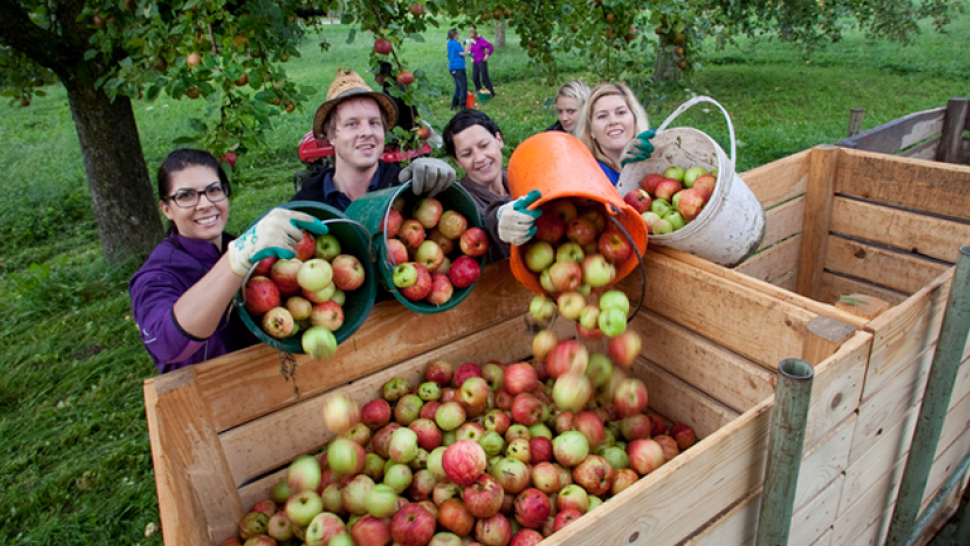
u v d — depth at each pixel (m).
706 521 1.60
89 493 3.46
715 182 2.47
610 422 2.49
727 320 2.24
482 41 12.82
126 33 3.27
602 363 2.39
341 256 2.04
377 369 2.42
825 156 3.65
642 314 2.66
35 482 3.56
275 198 7.95
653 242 2.50
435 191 2.16
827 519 1.97
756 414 1.57
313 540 1.90
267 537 2.01
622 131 3.19
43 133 12.72
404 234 2.21
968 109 5.05
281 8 3.46
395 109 3.17
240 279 1.74
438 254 2.26
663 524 1.46
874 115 10.42
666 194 2.62
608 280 2.27
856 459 1.96
